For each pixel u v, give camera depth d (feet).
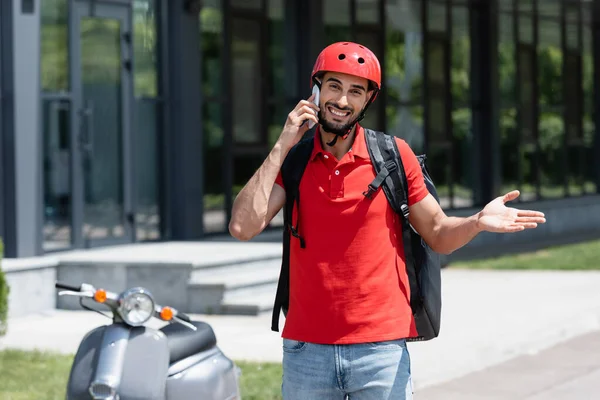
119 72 59.77
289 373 18.37
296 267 18.28
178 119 63.82
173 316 25.20
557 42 104.78
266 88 71.82
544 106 102.78
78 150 56.95
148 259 52.31
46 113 55.42
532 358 42.19
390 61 83.20
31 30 53.57
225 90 68.23
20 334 45.96
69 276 52.90
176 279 51.62
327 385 18.03
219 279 52.01
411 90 85.71
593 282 62.75
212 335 26.37
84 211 57.62
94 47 58.18
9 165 52.90
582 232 103.09
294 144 17.87
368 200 18.01
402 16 84.58
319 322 17.98
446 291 59.36
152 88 62.59
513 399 35.09
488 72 93.25
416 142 86.22
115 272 52.34
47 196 55.52
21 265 50.65
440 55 88.89
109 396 23.62
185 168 64.03
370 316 17.90
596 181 111.96
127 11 60.29
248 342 43.96
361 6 80.18
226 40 68.23
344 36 78.28
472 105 92.68
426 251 18.88
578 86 109.09
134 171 60.54
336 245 17.97
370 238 17.98
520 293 58.29
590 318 50.31
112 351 23.98
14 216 52.90
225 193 68.44
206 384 25.39
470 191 92.53
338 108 17.79
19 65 53.06
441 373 38.45
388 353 17.90
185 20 64.13
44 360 39.63
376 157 18.20
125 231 60.18
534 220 17.75
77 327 47.78
